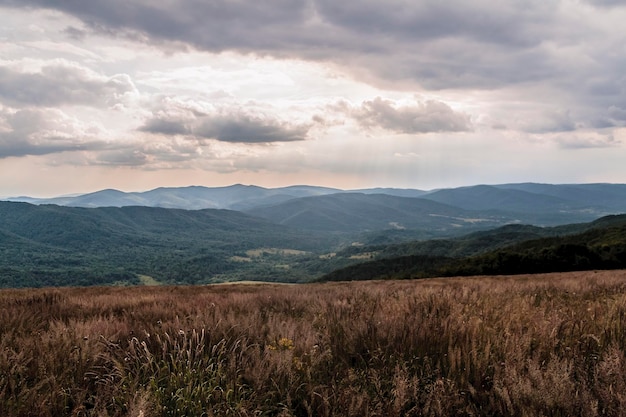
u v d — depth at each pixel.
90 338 4.30
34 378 3.50
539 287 10.52
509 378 2.98
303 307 8.02
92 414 2.81
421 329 4.33
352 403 2.71
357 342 4.26
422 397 2.90
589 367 3.43
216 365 3.76
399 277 103.19
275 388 3.23
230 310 6.67
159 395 3.02
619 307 5.20
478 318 4.73
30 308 8.41
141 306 8.61
